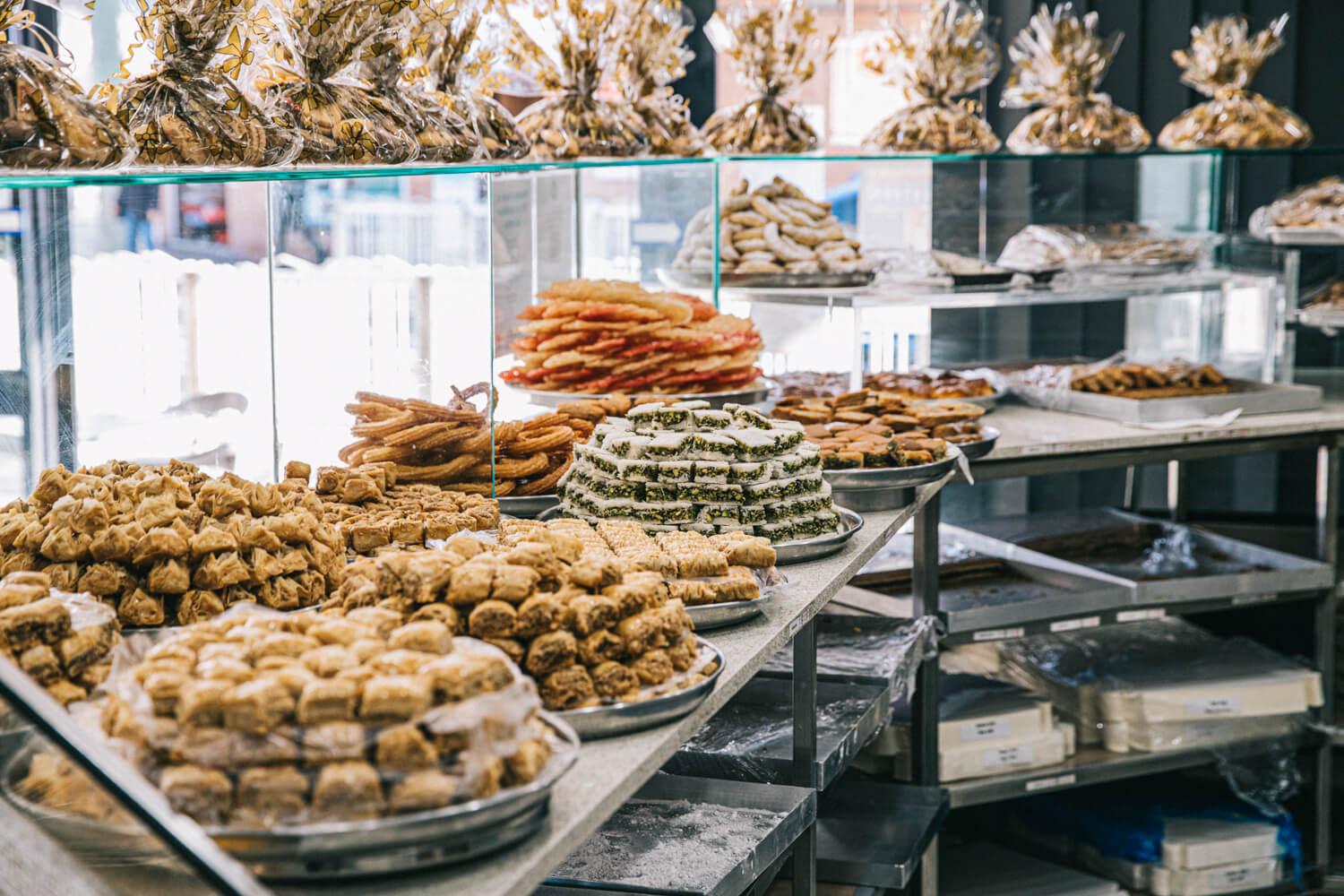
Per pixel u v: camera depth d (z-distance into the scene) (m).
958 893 3.54
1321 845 3.78
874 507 2.66
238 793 1.14
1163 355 4.12
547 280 3.04
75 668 1.39
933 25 3.88
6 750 1.10
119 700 1.22
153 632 1.54
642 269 3.19
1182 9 4.60
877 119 4.53
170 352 1.92
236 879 1.04
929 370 3.84
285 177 1.78
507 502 2.47
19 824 1.10
